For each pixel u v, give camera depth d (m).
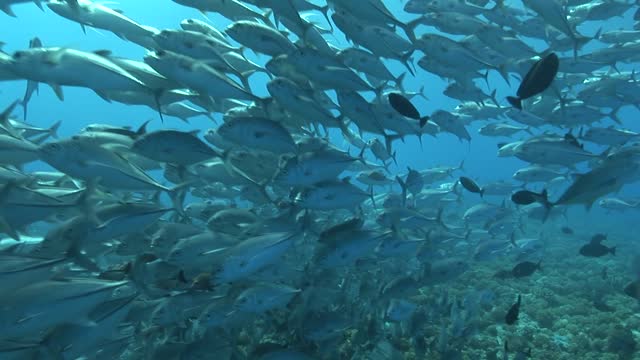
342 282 2.84
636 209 4.85
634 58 3.23
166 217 2.64
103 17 2.38
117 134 2.07
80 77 1.77
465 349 2.75
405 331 2.38
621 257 6.62
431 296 3.47
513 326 3.23
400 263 3.03
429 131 3.50
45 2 2.31
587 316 3.52
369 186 3.54
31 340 1.29
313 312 2.00
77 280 1.30
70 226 1.67
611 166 1.77
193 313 1.82
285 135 2.05
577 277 5.00
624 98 3.19
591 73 3.46
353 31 2.28
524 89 1.77
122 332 1.81
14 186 1.62
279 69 2.21
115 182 1.82
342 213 3.92
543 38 3.17
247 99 2.11
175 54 1.96
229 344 1.90
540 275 5.05
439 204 4.54
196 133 2.07
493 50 2.91
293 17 2.08
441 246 3.22
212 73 2.00
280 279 2.12
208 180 2.56
